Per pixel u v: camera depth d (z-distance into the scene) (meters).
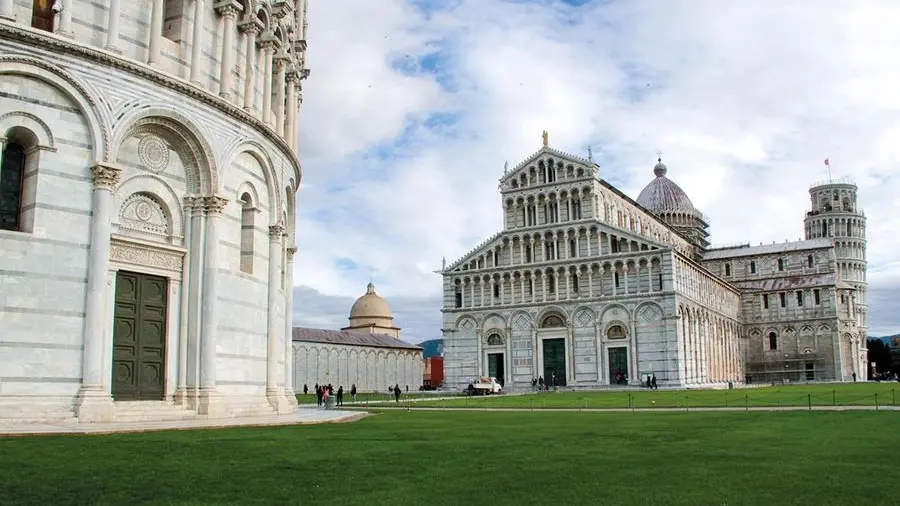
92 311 31.78
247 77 41.59
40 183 31.27
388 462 19.03
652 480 16.17
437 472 17.31
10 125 30.73
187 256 36.69
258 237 41.69
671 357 103.31
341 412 47.06
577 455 20.89
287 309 49.00
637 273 107.44
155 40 35.41
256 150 41.22
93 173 32.50
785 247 153.38
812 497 14.14
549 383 111.69
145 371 34.75
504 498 13.98
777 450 22.12
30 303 30.55
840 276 172.38
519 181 118.19
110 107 33.12
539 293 113.81
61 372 31.00
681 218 161.75
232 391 38.28
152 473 16.67
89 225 32.34
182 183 37.06
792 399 60.16
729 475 16.91
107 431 26.66
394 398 90.56
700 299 118.75
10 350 29.92
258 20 42.44
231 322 38.53
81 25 33.25
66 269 31.56
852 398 60.31
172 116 35.56
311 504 13.36
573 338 110.44
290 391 48.22
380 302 171.50
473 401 71.19
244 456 19.98
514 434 28.30
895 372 188.38
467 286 119.56
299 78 51.97
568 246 112.62
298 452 21.08
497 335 116.31
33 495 13.84
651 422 35.88
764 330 148.25
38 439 23.67
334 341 130.62
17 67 30.70
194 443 22.98
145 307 35.12
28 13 32.50
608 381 107.19
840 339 143.62
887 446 23.19
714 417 39.59
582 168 113.00
